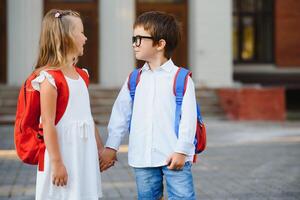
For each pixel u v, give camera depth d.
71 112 4.43
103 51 23.73
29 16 23.11
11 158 12.46
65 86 4.39
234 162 11.92
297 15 27.72
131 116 4.91
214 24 24.50
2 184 9.34
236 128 19.12
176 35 4.84
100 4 23.88
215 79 24.45
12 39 23.09
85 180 4.49
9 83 23.08
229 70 24.58
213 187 9.08
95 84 24.22
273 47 27.89
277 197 8.26
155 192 4.87
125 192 8.63
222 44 24.55
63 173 4.31
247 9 27.94
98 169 4.60
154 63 4.83
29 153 4.39
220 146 14.68
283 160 12.27
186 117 4.65
